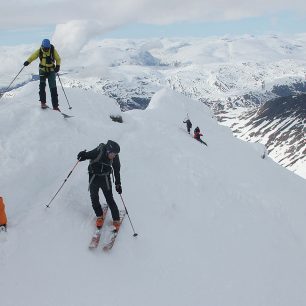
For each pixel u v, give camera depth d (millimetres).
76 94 20109
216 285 10156
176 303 9078
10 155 11508
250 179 19188
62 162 12531
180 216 12750
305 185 24672
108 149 9477
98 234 9742
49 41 13766
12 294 7711
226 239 12508
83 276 8680
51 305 7750
